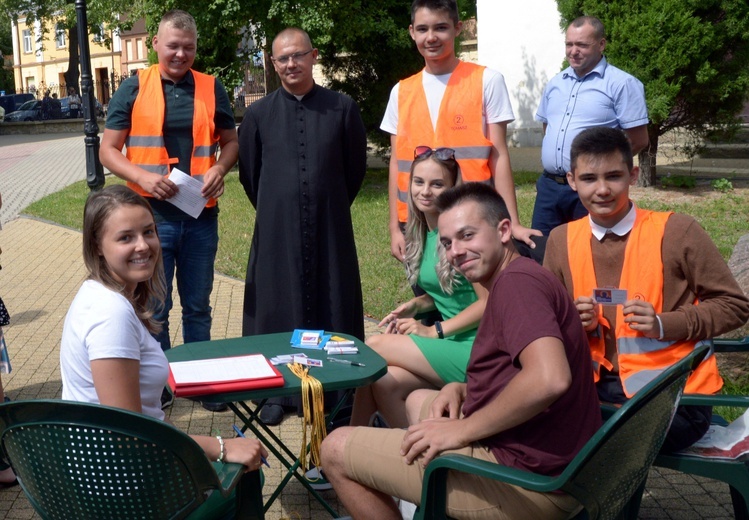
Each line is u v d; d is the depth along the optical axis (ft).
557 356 7.51
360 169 15.52
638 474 8.25
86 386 8.45
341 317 15.19
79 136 103.19
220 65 43.45
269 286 15.14
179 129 15.37
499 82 15.20
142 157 15.24
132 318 8.54
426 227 12.67
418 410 10.34
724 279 9.90
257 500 8.63
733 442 9.88
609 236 10.37
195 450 7.39
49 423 7.23
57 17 120.47
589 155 10.05
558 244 10.77
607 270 10.36
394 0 42.16
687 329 9.73
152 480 7.41
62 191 48.03
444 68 15.46
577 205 18.30
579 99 18.44
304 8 38.55
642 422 7.59
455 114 15.16
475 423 8.05
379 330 20.65
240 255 29.35
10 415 7.32
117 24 49.80
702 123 35.19
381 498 9.16
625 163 10.05
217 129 15.98
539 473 8.05
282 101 14.97
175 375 9.52
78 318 8.47
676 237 10.04
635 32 32.19
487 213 8.71
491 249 8.72
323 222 14.99
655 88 32.35
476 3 59.77
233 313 22.90
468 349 11.42
